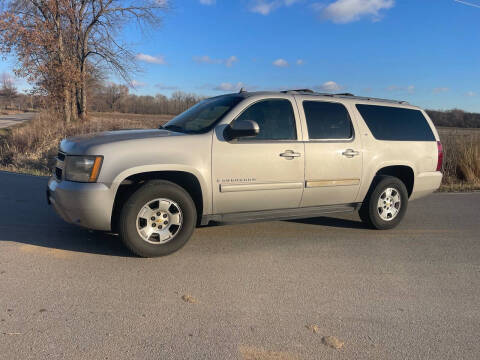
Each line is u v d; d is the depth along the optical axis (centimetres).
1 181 874
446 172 1138
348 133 549
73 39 2494
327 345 287
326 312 336
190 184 465
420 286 396
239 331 300
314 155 512
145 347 275
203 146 451
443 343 295
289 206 515
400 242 541
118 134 464
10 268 397
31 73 2144
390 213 594
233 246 496
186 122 515
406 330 311
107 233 516
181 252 466
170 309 329
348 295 370
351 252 491
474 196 923
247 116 483
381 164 570
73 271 396
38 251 446
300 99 525
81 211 412
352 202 564
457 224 651
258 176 479
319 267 437
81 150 420
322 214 548
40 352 264
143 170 422
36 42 2114
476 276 428
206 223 474
